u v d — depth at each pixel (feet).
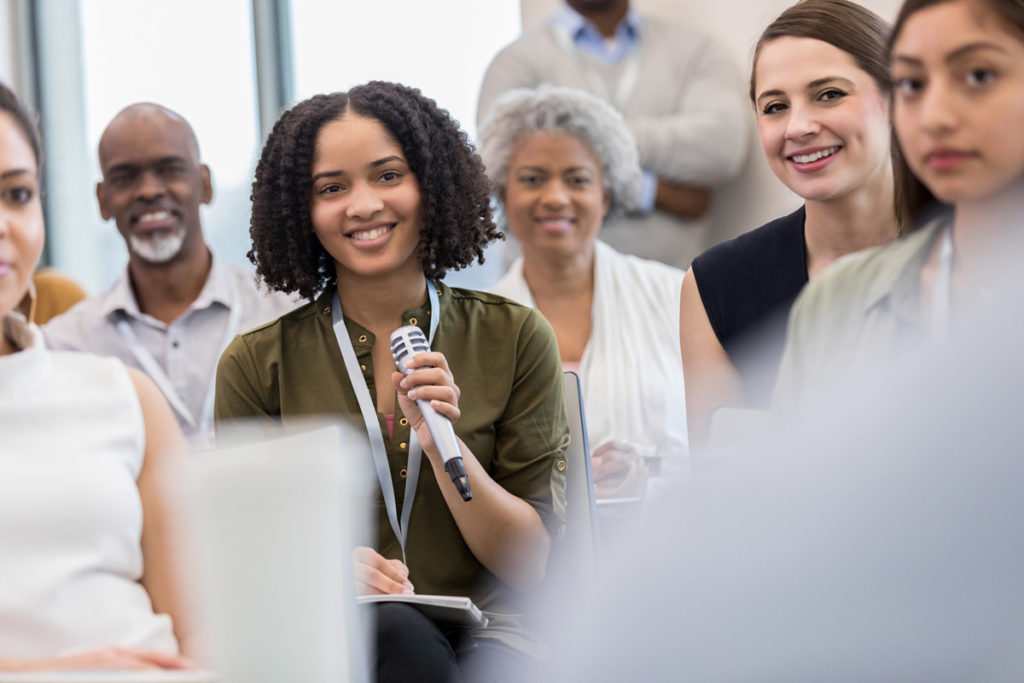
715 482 1.61
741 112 15.06
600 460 9.39
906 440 1.49
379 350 6.95
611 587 1.66
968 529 1.47
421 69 18.66
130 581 4.82
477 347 6.93
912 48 3.10
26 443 4.78
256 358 6.96
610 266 11.41
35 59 20.57
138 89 20.24
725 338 7.97
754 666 1.55
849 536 1.51
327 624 3.73
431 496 6.64
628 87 15.23
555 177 11.12
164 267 11.37
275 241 7.30
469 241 7.28
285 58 19.57
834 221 7.66
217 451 3.86
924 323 1.73
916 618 1.49
